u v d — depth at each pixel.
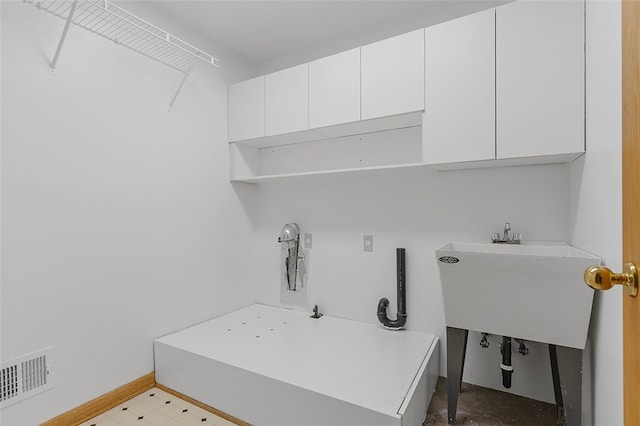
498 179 1.77
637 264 0.57
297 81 2.03
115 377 1.69
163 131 1.93
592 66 1.20
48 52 1.43
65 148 1.49
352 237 2.23
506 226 1.72
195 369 1.72
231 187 2.39
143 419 1.58
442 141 1.58
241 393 1.56
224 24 2.05
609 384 1.02
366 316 2.18
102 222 1.63
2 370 1.29
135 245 1.78
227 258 2.37
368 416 1.24
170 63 1.97
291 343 1.85
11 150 1.32
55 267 1.45
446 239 1.92
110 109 1.67
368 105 1.78
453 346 1.49
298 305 2.44
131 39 1.76
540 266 1.18
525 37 1.40
